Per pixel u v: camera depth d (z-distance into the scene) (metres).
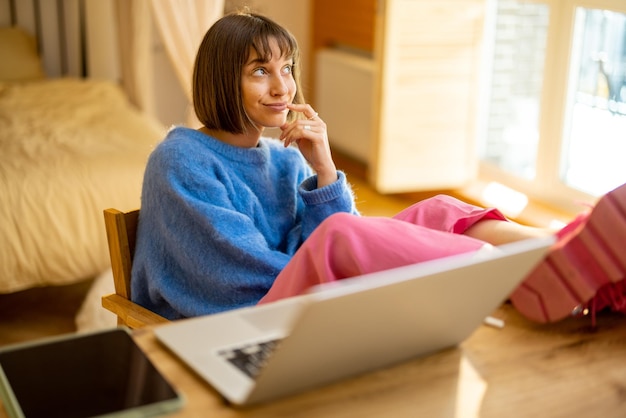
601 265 1.03
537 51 3.66
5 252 2.57
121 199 2.74
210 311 1.46
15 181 2.64
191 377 0.90
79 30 4.41
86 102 3.66
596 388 0.94
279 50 1.44
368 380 0.92
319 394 0.89
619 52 3.22
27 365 0.91
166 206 1.46
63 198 2.66
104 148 3.00
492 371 0.96
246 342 0.96
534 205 3.59
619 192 1.03
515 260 0.90
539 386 0.93
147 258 1.49
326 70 4.59
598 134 3.38
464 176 3.87
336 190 1.53
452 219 1.23
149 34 3.83
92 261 2.70
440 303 0.89
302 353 0.82
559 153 3.53
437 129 3.78
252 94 1.45
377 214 3.81
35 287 3.03
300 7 4.68
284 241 1.60
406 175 3.82
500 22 3.82
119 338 0.98
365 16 4.19
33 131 3.16
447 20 3.64
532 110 3.74
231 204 1.49
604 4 3.19
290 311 1.02
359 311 0.82
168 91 4.47
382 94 3.68
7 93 3.72
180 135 1.50
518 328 1.07
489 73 3.94
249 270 1.45
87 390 0.86
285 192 1.60
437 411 0.87
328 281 1.02
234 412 0.84
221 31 1.44
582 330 1.08
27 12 4.38
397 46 3.62
